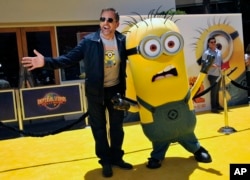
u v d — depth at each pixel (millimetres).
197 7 13508
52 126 8227
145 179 4039
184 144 4508
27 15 8328
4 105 6840
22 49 8617
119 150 4441
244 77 8672
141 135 6168
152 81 4055
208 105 8227
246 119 6895
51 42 8773
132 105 4266
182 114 4168
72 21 8766
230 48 8430
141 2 9305
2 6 8117
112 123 4285
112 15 3924
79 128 7332
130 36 4133
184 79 4156
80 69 9047
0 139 6980
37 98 7043
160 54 3957
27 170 4707
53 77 8883
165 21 4141
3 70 8562
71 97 7285
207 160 4430
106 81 4102
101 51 3904
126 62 4359
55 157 5219
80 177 4281
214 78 7871
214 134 5832
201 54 8062
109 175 4188
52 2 8500
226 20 8344
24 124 8625
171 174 4129
